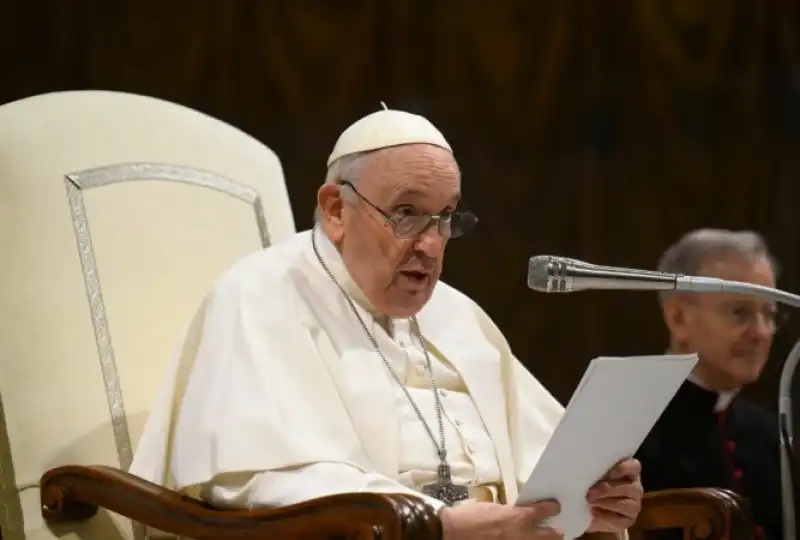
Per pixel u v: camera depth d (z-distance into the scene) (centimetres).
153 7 1795
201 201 1194
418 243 973
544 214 1867
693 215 1861
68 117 1134
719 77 1867
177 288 1141
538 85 1873
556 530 865
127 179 1147
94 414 1043
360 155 984
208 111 1816
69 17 1762
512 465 1042
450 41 1869
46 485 963
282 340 962
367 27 1855
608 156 1872
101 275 1094
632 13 1872
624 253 1864
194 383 950
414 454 976
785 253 1845
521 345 1859
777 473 1245
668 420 1234
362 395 972
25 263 1051
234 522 835
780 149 1858
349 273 1012
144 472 959
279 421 902
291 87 1838
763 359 1229
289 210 1280
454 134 1867
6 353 1017
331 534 788
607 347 1845
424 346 1063
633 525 1052
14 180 1068
